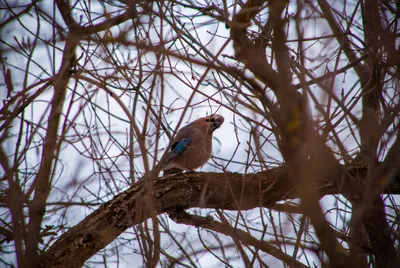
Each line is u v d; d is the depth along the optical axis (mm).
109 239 9672
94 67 9180
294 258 7656
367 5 9828
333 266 7410
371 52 8750
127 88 9195
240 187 10555
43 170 8641
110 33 9188
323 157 7602
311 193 7137
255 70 7547
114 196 10023
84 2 9547
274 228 8195
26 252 7816
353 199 8383
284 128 7102
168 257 8805
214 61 7871
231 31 7832
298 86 7906
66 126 9172
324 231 7332
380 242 9102
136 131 8289
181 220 10648
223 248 9180
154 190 10430
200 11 8883
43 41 9461
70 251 9281
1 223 9305
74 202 9523
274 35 7199
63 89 9727
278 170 8914
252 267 8055
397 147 8617
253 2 8148
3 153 8172
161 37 7898
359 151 9977
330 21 9156
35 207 8203
